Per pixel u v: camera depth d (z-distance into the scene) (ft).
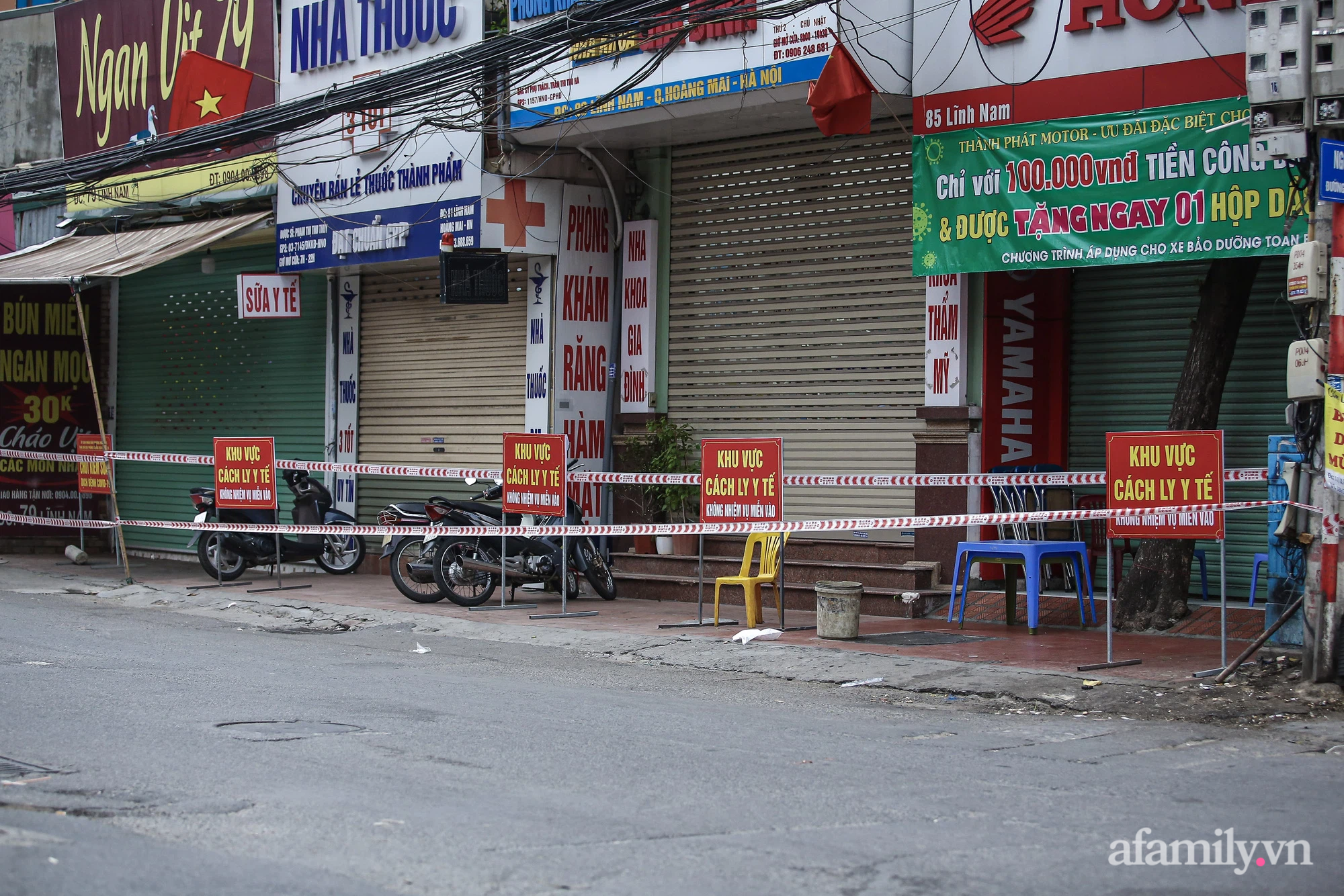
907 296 41.39
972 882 15.05
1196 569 37.63
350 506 55.93
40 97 67.10
